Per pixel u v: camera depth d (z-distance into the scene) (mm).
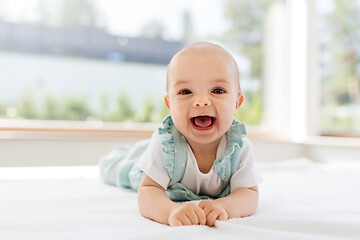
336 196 1093
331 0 2711
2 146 1848
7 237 629
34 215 807
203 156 972
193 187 1004
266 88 2891
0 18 2285
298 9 2793
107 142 2102
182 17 2689
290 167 1768
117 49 2584
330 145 2412
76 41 2492
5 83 2301
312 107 2715
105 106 2564
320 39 2750
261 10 2875
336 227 687
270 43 2902
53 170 1935
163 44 2672
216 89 893
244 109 2828
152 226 738
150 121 2646
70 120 2479
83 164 2037
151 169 941
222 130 896
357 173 1630
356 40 2617
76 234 642
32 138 1903
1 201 947
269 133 2703
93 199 1002
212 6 2752
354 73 2621
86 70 2520
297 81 2785
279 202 1003
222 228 694
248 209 863
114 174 1300
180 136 980
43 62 2406
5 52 2303
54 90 2438
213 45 941
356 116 2598
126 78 2607
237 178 956
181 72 888
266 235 625
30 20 2365
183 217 727
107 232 657
